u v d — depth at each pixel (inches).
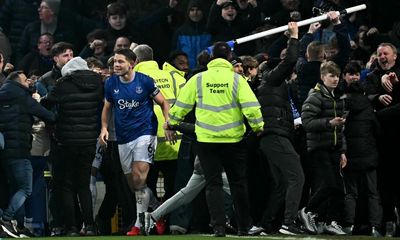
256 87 1584.6
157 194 1769.2
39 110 1596.9
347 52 1770.4
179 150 1636.3
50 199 1643.7
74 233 1603.1
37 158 1676.9
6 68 1766.7
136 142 1547.7
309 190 1669.5
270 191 1643.7
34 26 2034.9
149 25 2028.8
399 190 1632.6
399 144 1615.4
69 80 1598.2
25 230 1643.7
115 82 1551.4
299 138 1651.1
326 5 1903.3
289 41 1503.4
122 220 1702.8
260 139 1546.5
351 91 1603.1
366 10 2006.6
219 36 1930.4
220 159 1441.9
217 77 1435.8
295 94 1662.2
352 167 1599.4
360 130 1596.9
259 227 1552.7
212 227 1505.9
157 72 1642.5
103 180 1728.6
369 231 1638.8
